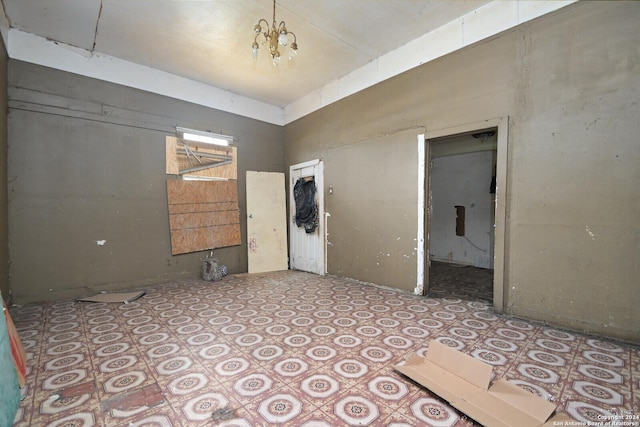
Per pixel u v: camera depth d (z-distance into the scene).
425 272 3.51
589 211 2.34
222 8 2.89
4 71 3.03
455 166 6.17
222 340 2.29
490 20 2.85
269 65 4.07
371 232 4.05
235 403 1.52
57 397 1.58
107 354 2.07
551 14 2.49
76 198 3.56
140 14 2.98
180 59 3.90
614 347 2.11
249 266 5.06
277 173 5.50
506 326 2.53
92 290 3.65
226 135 4.90
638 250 2.14
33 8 2.88
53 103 3.41
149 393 1.62
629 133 2.16
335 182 4.57
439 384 1.61
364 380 1.72
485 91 2.90
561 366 1.85
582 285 2.38
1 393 1.35
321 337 2.33
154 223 4.15
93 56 3.68
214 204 4.73
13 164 3.17
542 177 2.56
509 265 2.77
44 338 2.35
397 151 3.71
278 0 2.78
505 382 1.62
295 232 5.40
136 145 4.00
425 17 3.08
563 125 2.45
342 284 4.13
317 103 4.86
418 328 2.50
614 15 2.21
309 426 1.35
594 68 2.30
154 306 3.17
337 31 3.30
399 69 3.65
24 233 3.24
